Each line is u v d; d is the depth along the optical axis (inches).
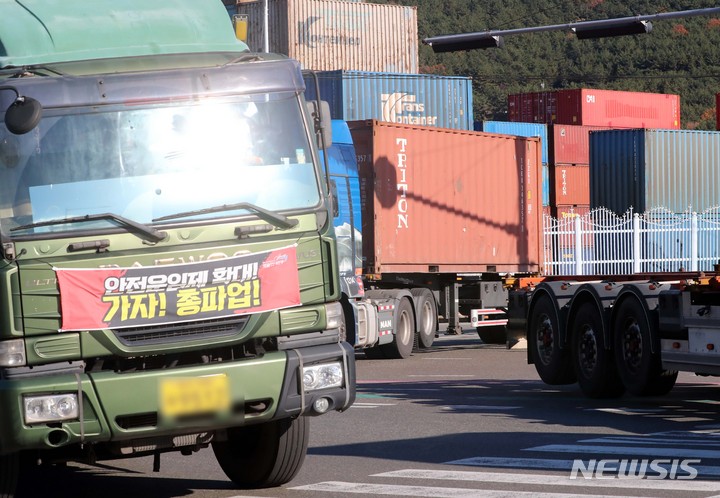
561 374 2299.5
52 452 1213.1
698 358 1914.4
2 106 1152.8
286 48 6855.3
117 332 1142.3
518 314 2471.7
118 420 1134.4
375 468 1417.3
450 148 3917.3
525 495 1204.5
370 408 2066.9
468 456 1486.2
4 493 1201.4
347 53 7042.3
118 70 1195.3
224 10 1310.3
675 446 1530.5
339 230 2970.0
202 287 1168.8
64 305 1127.0
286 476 1318.9
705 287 1903.3
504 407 2053.4
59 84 1172.5
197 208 1183.6
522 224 4264.3
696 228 4874.5
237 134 1219.2
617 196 5477.4
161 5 1272.1
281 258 1199.6
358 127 3614.7
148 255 1156.5
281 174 1225.4
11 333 1115.3
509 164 4215.1
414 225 3735.2
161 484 1406.3
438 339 4436.5
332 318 1224.8
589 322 2194.9
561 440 1611.7
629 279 2290.8
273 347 1209.4
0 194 1134.4
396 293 3476.9
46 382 1111.6
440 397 2257.6
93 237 1144.2
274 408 1182.9
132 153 1181.1
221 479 1418.6
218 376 1157.7
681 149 5511.8
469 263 3978.8
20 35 1208.2
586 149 6318.9
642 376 2060.8
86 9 1240.8
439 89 5826.8
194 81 1216.2
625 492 1211.2
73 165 1161.4
